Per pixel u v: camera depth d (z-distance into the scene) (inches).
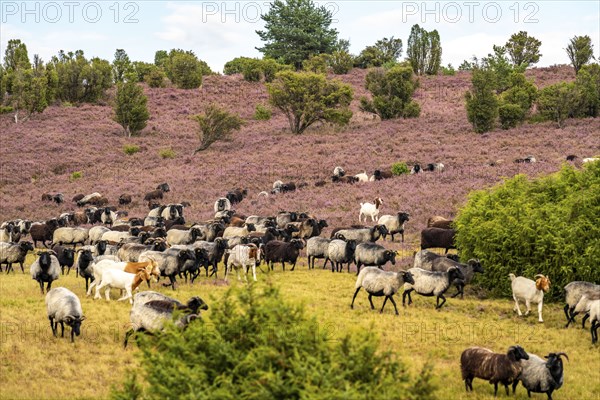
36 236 1428.4
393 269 1067.3
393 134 2536.9
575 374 618.5
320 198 1750.7
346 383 364.2
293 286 968.3
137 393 429.7
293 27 4532.5
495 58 3125.0
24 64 3560.5
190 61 3663.9
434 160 2065.7
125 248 1031.0
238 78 3961.6
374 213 1494.8
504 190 1102.4
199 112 3206.2
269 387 379.2
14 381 583.5
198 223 1469.0
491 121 2427.4
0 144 2564.0
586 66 2886.3
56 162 2385.6
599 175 1062.4
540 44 3789.4
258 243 1128.2
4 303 837.2
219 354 406.6
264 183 2032.5
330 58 4190.5
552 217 967.6
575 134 2229.3
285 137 2667.3
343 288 964.0
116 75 3946.9
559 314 847.7
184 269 958.4
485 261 988.6
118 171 2310.5
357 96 3395.7
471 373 571.5
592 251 906.1
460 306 884.6
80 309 684.7
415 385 402.0
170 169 2293.3
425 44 3946.9
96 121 2992.1
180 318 591.8
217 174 2159.2
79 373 602.9
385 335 725.3
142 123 2787.9
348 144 2427.4
